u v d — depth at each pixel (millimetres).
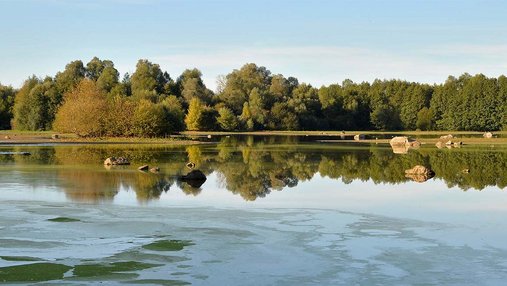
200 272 17469
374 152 69125
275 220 24891
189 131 138125
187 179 38438
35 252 19469
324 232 22625
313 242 21016
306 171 46312
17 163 48656
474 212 27484
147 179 38438
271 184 37594
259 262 18484
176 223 24109
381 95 170625
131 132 93875
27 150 65500
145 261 18547
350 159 58500
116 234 22062
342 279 16844
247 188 35375
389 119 166125
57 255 19141
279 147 77750
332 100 163750
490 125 157625
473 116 157500
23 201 29188
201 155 61250
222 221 24594
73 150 65875
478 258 18969
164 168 45875
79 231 22516
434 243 20969
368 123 170250
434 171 47062
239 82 164000
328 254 19406
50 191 32562
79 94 103312
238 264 18266
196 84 152750
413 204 29875
